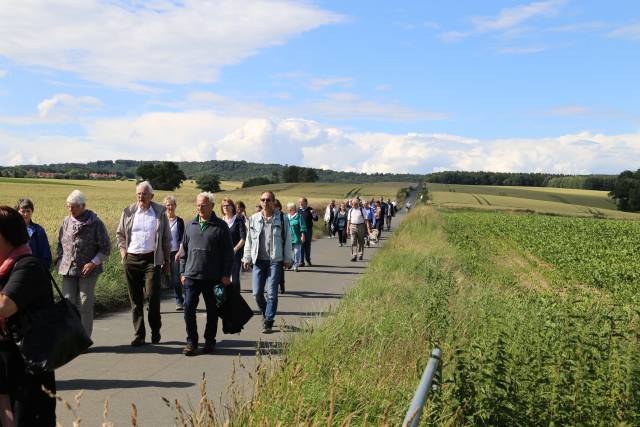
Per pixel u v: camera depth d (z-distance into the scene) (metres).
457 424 4.88
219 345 9.04
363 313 8.53
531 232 39.41
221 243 8.61
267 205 10.34
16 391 4.27
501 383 5.13
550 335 6.24
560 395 5.21
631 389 5.16
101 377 7.21
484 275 15.23
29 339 4.22
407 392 5.57
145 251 8.96
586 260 23.97
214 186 140.12
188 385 6.92
